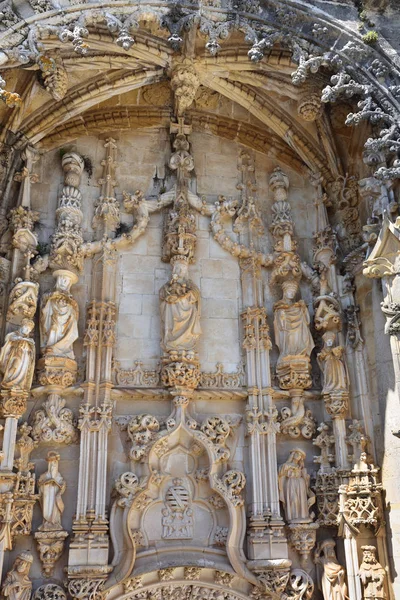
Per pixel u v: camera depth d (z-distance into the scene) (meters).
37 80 11.44
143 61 11.60
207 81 12.14
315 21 11.02
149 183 12.92
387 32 10.96
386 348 10.98
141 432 10.95
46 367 10.90
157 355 11.68
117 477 10.78
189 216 12.45
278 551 10.62
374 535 10.59
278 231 12.69
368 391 11.42
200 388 11.50
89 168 12.77
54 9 10.33
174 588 10.38
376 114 10.48
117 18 10.58
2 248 11.53
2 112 11.59
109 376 11.16
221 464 11.16
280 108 12.55
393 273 10.27
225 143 13.48
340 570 10.62
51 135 12.62
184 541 10.75
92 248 12.02
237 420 11.49
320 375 11.99
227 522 10.84
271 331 12.23
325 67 11.38
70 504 10.59
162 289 11.91
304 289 12.59
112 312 11.62
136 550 10.44
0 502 9.90
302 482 11.19
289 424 11.48
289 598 10.44
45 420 10.69
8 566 10.02
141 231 12.34
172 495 10.90
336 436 11.31
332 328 11.95
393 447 10.53
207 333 12.01
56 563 10.22
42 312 11.26
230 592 10.46
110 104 12.86
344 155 12.60
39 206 12.31
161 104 13.05
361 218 12.23
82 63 11.30
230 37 11.38
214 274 12.44
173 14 10.77
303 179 13.47
